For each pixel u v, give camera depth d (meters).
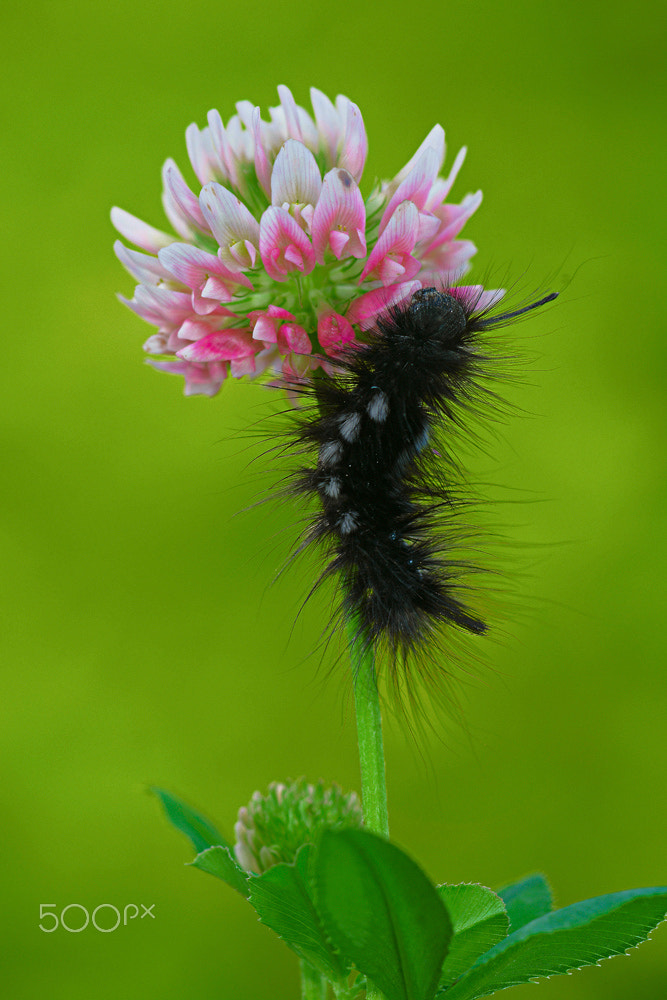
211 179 0.22
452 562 0.22
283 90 0.22
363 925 0.20
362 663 0.21
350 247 0.21
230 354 0.21
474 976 0.21
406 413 0.21
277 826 0.22
